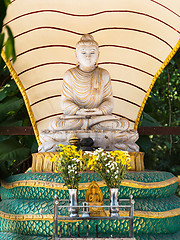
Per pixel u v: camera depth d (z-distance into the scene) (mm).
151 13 8219
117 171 5355
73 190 5441
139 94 9422
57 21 8539
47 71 9172
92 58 7629
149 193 6379
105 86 7816
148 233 6125
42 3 8094
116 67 9281
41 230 6059
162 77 12992
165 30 8414
